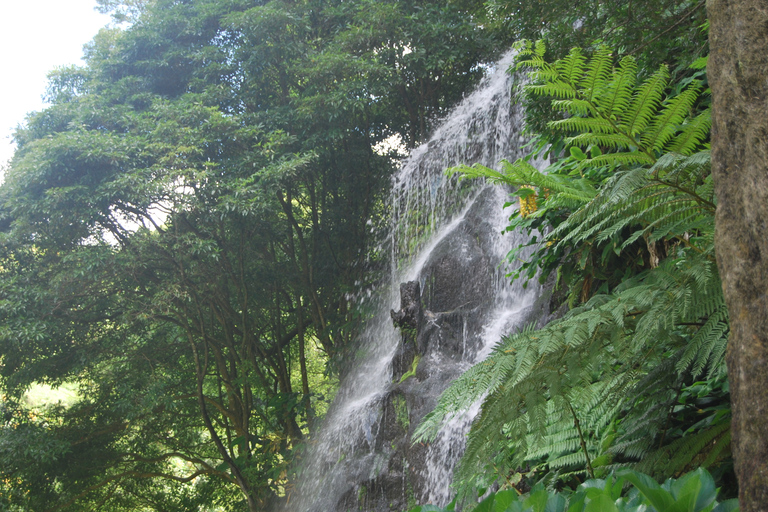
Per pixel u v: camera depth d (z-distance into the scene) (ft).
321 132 38.96
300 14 41.19
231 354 41.24
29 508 36.35
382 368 33.50
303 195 46.55
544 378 5.95
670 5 12.74
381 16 37.73
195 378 42.45
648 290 5.82
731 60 3.74
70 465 37.19
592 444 8.18
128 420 37.63
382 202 44.65
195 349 37.96
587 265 13.24
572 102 6.22
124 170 34.63
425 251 38.42
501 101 36.35
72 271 32.94
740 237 3.59
